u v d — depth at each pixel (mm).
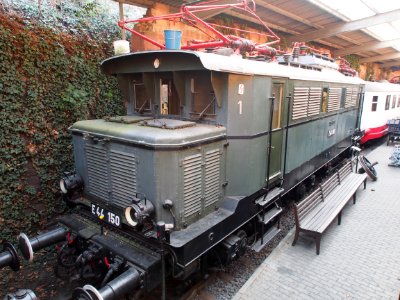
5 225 5070
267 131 4793
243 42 5285
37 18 5422
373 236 5570
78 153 4617
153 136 3465
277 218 5715
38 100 5246
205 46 5340
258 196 4832
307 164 6832
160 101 4680
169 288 4234
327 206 5852
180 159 3539
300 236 5559
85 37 5992
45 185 5527
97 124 4375
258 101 4445
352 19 12047
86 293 3033
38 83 5211
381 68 27969
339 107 8422
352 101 9703
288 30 12695
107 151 4043
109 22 6867
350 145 10508
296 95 5645
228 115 4117
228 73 3963
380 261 4781
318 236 4895
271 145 4996
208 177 4020
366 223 6086
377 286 4195
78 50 5785
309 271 4516
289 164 5816
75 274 4152
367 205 6988
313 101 6488
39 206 5512
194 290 4047
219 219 3992
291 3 9539
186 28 8508
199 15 7816
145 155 3555
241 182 4441
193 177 3777
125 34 6918
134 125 4133
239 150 4324
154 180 3514
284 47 13312
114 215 3830
